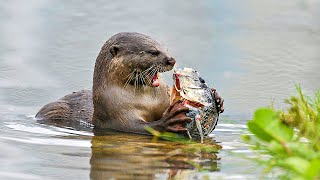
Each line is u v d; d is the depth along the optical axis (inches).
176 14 1318.9
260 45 1114.7
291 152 522.0
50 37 1153.4
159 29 1201.4
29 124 755.4
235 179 527.5
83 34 1163.9
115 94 740.7
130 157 603.2
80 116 786.2
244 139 602.5
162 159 594.9
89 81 938.1
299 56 1051.3
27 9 1341.0
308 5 1402.6
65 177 537.0
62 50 1077.8
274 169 543.2
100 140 677.9
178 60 1020.5
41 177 535.8
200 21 1272.1
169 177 536.7
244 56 1050.7
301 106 643.5
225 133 710.5
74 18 1274.6
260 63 1015.6
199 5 1397.6
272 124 528.4
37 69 986.7
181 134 684.7
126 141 674.8
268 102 836.6
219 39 1148.5
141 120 725.9
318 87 890.7
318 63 1013.2
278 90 885.2
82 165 573.0
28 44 1111.0
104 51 755.4
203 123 681.6
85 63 1014.4
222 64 1007.0
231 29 1219.9
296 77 940.6
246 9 1370.6
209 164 577.9
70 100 820.0
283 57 1045.2
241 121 767.1
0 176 538.0
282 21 1282.0
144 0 1433.3
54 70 983.6
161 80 760.3
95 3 1400.1
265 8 1379.2
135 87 742.5
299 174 476.1
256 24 1258.6
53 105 804.0
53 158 597.0
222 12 1344.7
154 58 730.2
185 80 689.0
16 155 608.1
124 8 1359.5
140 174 546.0
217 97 694.5
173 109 679.1
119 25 1220.5
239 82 922.7
